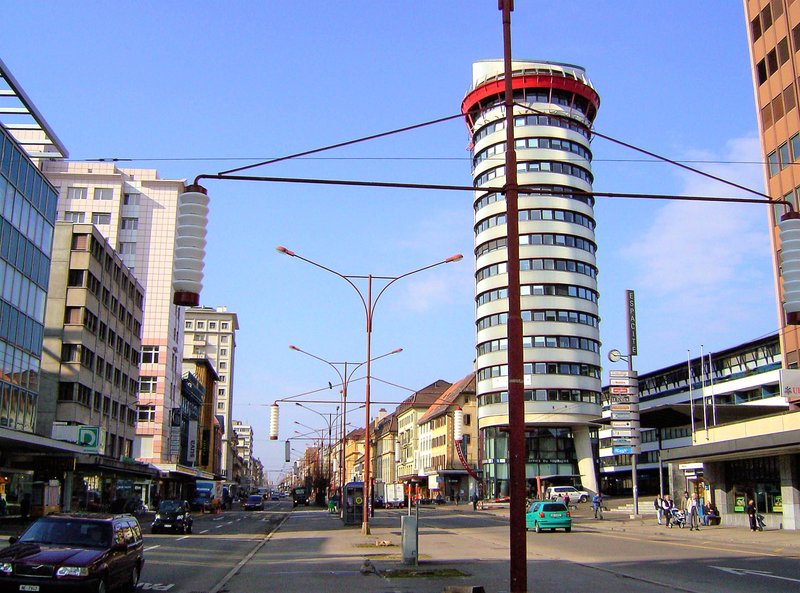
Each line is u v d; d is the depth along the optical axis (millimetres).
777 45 45125
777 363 70875
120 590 14820
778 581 16469
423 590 15242
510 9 11156
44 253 45750
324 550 26312
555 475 78562
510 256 10367
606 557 23094
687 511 40250
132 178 89312
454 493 100812
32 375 43844
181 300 9711
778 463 37031
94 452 46125
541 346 79438
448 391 113750
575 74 85125
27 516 43469
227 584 16594
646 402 96250
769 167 45719
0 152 38281
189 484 95062
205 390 118875
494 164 84625
